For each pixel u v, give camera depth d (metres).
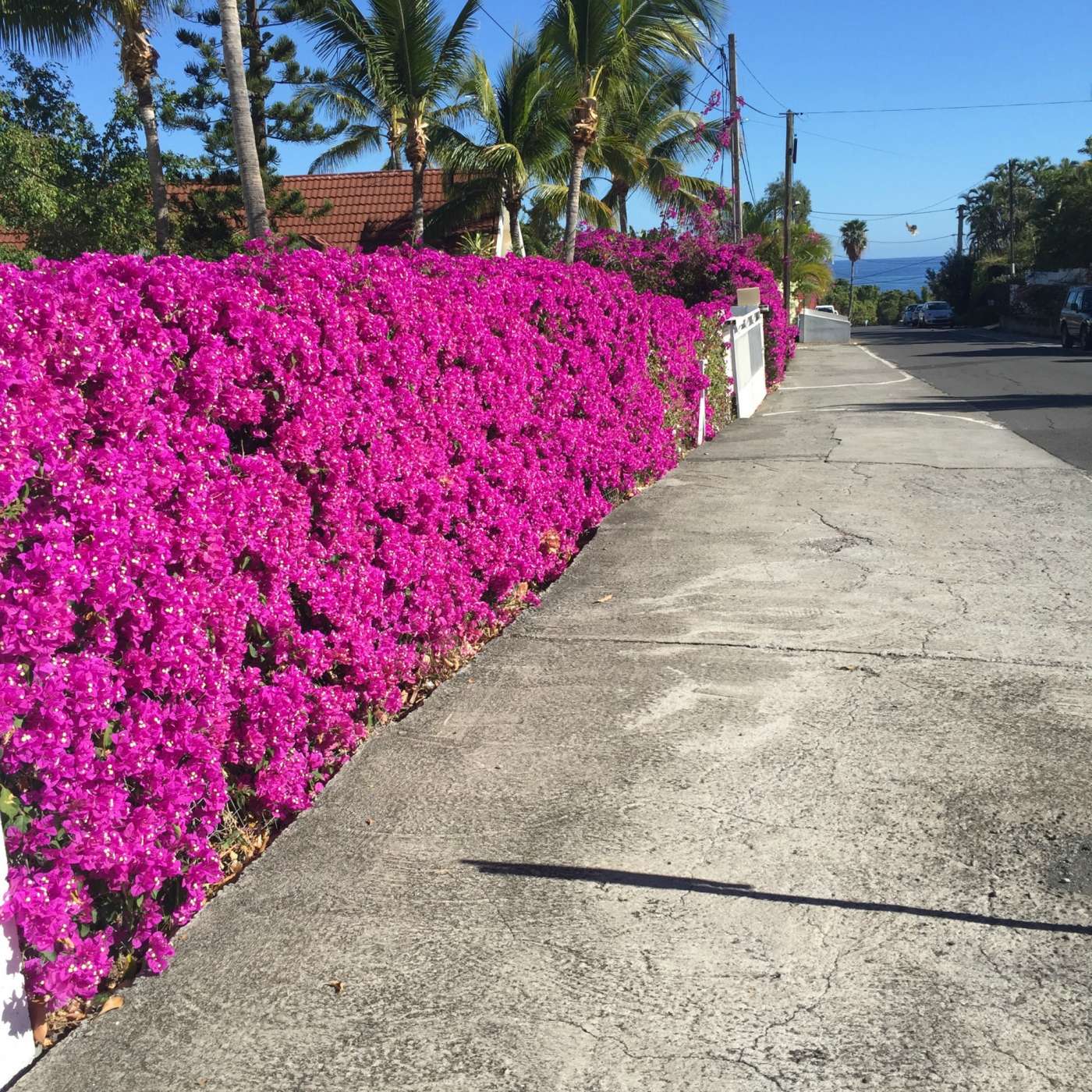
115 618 3.00
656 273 20.73
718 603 6.44
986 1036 2.74
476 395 5.94
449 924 3.30
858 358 34.19
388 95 20.89
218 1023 2.89
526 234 34.44
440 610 5.37
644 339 9.88
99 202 22.61
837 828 3.78
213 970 3.11
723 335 15.79
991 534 7.87
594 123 17.95
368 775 4.30
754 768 4.26
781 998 2.91
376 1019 2.89
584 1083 2.64
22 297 2.77
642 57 18.59
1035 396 18.50
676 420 11.77
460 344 5.73
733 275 20.70
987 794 3.97
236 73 11.90
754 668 5.32
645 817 3.91
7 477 2.57
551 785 4.18
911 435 13.55
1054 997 2.87
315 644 4.09
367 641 4.50
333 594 4.31
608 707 4.92
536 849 3.72
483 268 6.60
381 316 4.80
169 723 3.27
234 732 3.70
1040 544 7.54
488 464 6.06
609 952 3.14
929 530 8.06
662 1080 2.64
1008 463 11.05
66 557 2.75
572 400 7.79
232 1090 2.66
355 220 30.67
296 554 4.04
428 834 3.84
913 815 3.84
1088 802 3.89
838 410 17.48
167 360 3.40
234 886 3.53
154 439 3.21
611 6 17.19
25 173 20.98
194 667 3.29
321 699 4.15
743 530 8.29
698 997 2.93
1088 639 5.54
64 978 2.80
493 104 24.22
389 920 3.34
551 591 6.82
